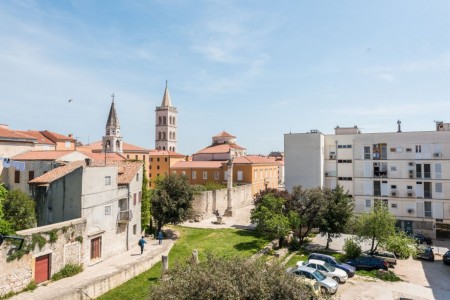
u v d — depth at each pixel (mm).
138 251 31172
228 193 54000
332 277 24609
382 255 30453
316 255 27922
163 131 117750
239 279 11867
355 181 45781
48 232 22516
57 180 26875
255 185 70625
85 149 77750
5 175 38312
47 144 62969
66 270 23531
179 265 13547
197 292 11266
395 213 43375
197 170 72750
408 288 24047
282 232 32750
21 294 20016
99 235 27484
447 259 29984
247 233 40656
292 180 46969
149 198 36969
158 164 90312
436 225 42562
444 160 41375
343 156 47062
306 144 46656
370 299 21859
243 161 69812
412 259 31969
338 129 49031
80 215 25953
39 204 27484
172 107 120000
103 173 28594
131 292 21953
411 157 43031
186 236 38688
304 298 12359
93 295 20969
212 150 83125
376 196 44531
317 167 45938
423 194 42156
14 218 24625
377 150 45000
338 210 33156
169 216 36781
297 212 35594
